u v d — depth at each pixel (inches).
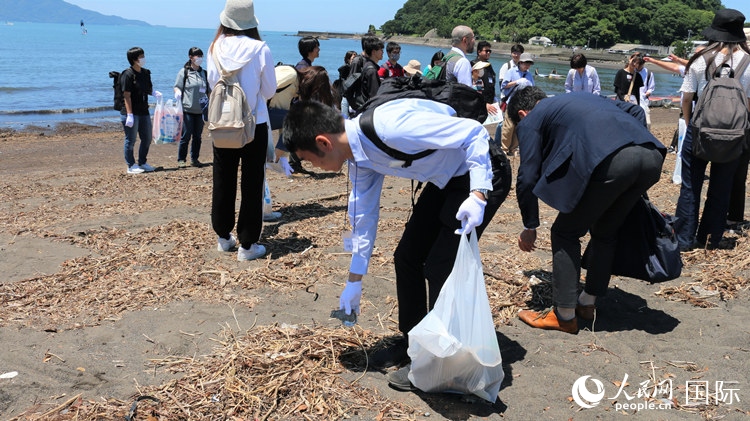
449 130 107.0
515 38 5782.5
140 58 368.5
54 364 130.4
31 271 189.0
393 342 140.8
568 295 145.5
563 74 2429.9
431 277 121.4
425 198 125.6
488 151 111.8
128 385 122.4
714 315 157.2
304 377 124.8
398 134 107.6
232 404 115.6
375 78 312.2
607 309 164.1
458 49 285.0
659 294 172.7
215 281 181.5
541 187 138.3
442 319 112.3
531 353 138.0
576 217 139.5
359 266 123.1
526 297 168.9
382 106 113.0
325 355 133.4
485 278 183.0
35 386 121.6
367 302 167.0
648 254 150.2
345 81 320.2
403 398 120.0
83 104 923.4
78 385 122.8
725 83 186.2
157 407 114.1
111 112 832.3
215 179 199.6
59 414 111.9
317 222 246.5
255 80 189.6
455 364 113.9
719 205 201.0
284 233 230.7
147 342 142.0
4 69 1637.6
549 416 114.2
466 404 118.3
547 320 150.6
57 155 487.5
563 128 134.8
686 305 165.8
